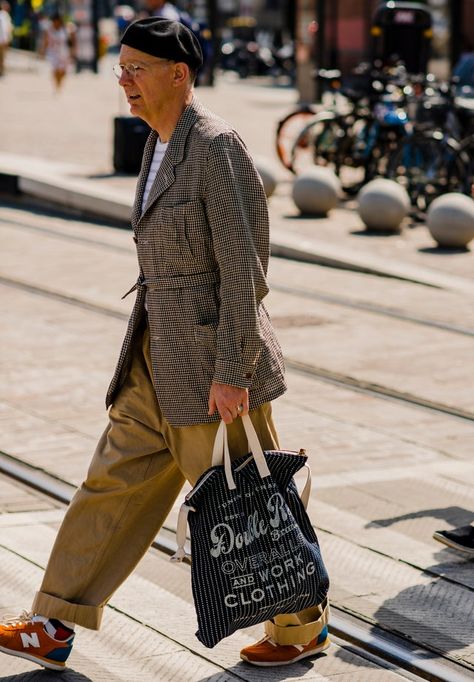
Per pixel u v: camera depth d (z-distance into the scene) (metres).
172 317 6.32
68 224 23.56
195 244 6.22
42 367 13.48
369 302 17.02
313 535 6.45
